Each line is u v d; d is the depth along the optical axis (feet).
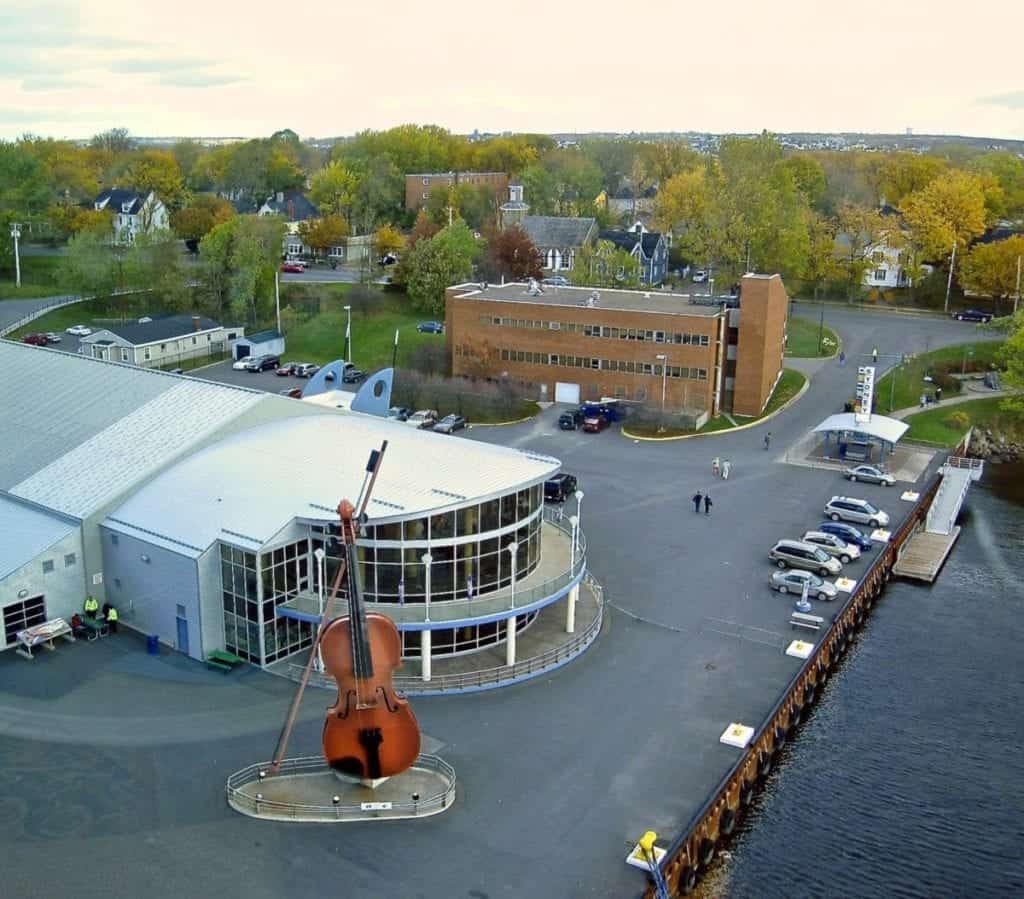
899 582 207.41
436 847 113.80
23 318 412.77
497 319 326.44
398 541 152.15
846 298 463.42
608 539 208.03
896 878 120.88
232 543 149.89
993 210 559.79
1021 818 131.95
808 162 575.38
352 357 368.89
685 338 301.63
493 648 158.71
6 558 158.51
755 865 122.62
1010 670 170.30
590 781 126.41
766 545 205.98
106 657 155.02
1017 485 272.10
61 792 122.42
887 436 255.91
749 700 146.10
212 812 119.24
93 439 190.70
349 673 115.85
